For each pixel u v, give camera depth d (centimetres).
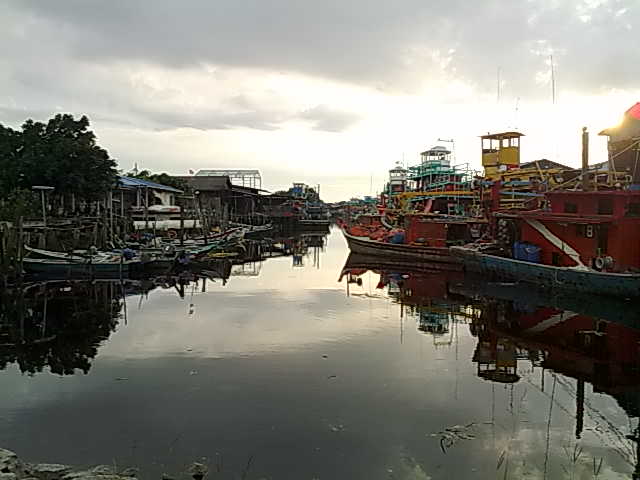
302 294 2816
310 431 1073
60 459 961
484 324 2081
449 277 3459
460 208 4772
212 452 984
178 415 1153
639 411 1197
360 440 1034
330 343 1764
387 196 7631
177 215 5916
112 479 819
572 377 1435
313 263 4466
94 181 4059
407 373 1448
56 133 4225
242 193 9262
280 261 4653
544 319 2175
